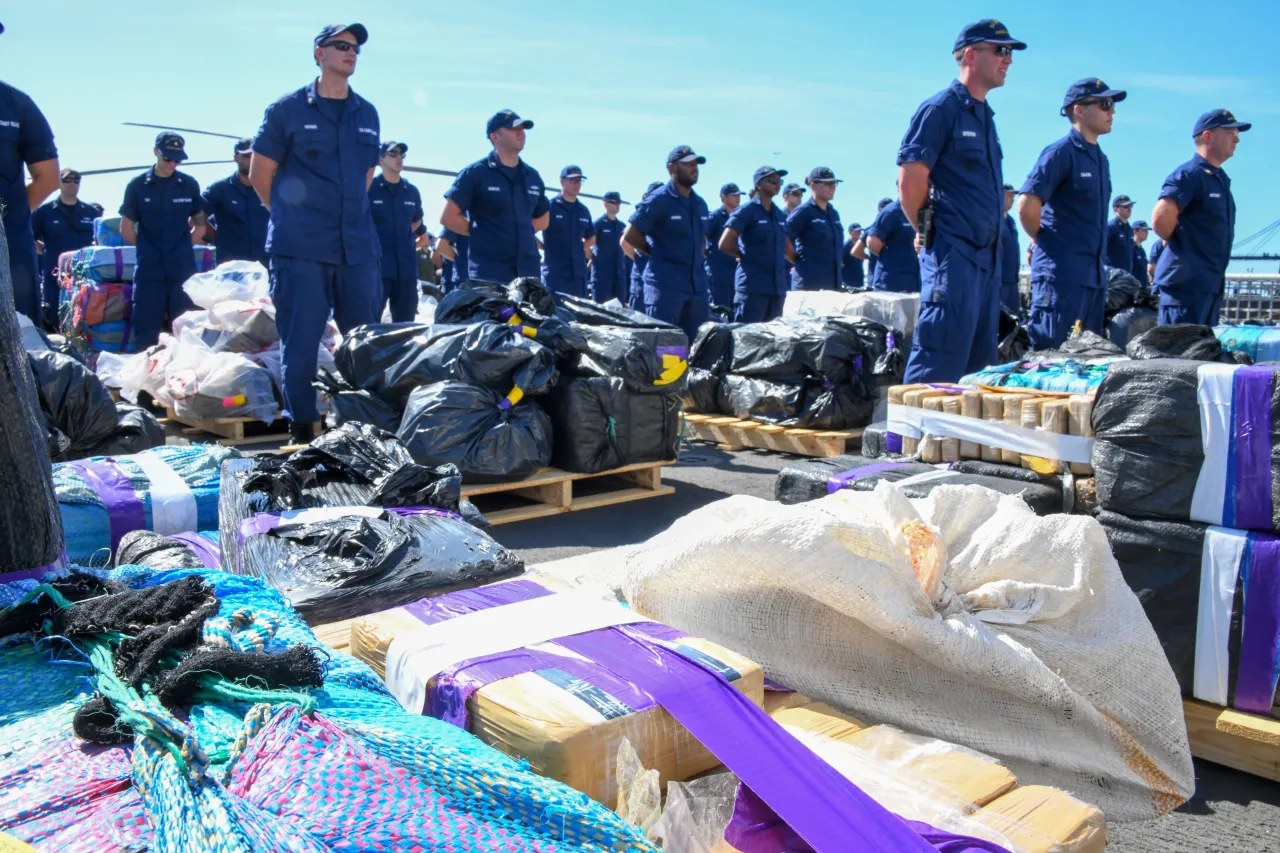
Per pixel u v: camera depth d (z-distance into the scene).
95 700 1.36
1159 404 2.37
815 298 7.67
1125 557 2.46
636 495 4.74
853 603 1.86
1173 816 2.09
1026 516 2.17
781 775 1.40
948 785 1.51
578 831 1.15
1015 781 1.58
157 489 3.00
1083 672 1.97
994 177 4.75
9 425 1.75
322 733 1.21
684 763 1.53
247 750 1.20
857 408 6.01
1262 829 2.04
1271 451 2.21
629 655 1.63
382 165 8.52
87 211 12.03
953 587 2.10
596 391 4.49
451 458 4.07
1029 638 1.99
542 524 4.30
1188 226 7.19
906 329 7.24
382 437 3.18
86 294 8.83
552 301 4.92
